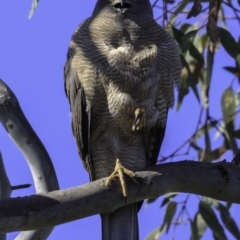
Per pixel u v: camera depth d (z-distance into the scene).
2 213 8.08
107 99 10.51
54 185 10.34
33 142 10.37
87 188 8.52
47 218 8.24
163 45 10.65
